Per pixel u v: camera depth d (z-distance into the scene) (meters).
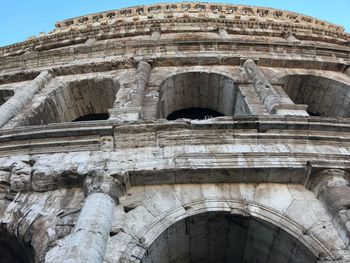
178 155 11.45
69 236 9.12
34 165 11.62
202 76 20.36
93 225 8.84
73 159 11.70
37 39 33.03
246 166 10.94
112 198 10.16
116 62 21.45
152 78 19.88
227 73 20.36
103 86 20.66
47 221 10.00
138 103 16.11
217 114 21.14
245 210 10.12
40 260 8.80
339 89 20.56
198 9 43.69
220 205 10.25
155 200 10.48
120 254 8.74
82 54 23.16
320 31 33.91
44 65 22.72
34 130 12.51
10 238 10.37
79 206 10.36
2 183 11.31
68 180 11.12
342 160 11.30
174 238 10.22
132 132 12.27
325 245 9.09
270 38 29.98
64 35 32.38
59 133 12.34
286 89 21.44
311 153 11.57
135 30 31.59
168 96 20.42
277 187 11.05
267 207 10.24
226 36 28.78
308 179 11.01
